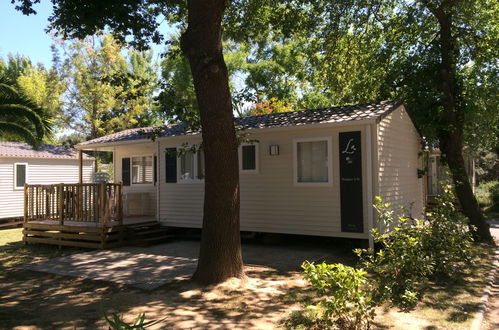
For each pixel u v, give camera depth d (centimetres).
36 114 1218
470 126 1507
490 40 1317
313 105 2850
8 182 1825
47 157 1980
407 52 1475
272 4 1290
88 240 1145
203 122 695
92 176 2120
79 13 970
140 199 1488
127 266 884
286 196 1105
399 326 520
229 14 1293
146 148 1517
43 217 1267
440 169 1845
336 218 1028
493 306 637
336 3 1338
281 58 2859
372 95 1561
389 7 1437
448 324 528
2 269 902
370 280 746
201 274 709
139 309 598
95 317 568
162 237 1222
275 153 1110
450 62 1297
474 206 1241
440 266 743
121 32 1110
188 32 698
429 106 1330
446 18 1287
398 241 677
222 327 521
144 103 2936
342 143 1021
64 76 2862
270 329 513
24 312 595
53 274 838
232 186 702
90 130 2964
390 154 1084
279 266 880
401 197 1154
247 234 1233
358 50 1506
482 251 1064
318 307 504
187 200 1278
